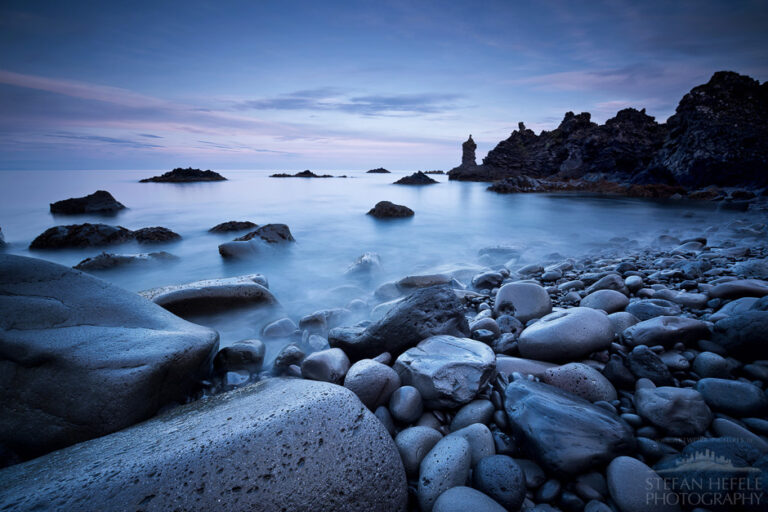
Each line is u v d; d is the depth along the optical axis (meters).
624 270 5.93
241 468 1.58
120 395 2.17
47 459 1.82
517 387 2.43
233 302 4.51
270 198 24.94
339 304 5.68
